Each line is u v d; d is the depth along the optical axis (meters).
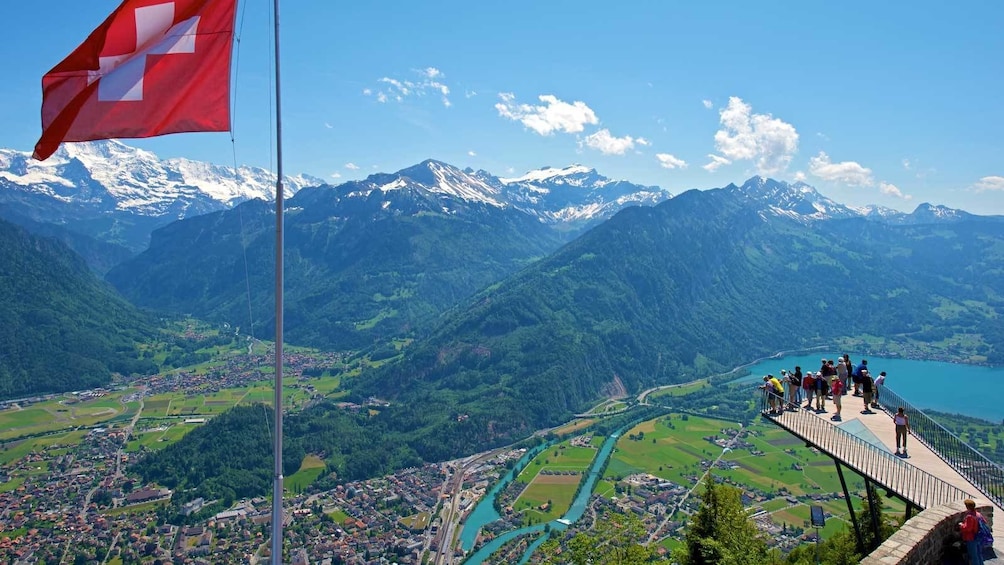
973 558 26.69
